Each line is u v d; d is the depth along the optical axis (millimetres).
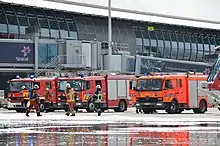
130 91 67562
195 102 60469
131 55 109500
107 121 42500
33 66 88688
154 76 58719
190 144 24891
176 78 59062
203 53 134250
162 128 34500
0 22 97312
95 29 112562
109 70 81812
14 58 86750
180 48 128750
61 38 102250
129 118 46438
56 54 91438
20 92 65000
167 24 128250
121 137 28531
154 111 62781
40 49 89625
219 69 57000
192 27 134125
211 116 50812
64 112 65500
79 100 63281
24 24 100312
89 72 91188
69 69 91750
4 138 28141
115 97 66812
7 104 69125
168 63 111375
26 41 88062
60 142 26062
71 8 111312
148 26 124125
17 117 49219
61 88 64375
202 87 58562
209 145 24438
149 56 112125
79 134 30500
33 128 35156
